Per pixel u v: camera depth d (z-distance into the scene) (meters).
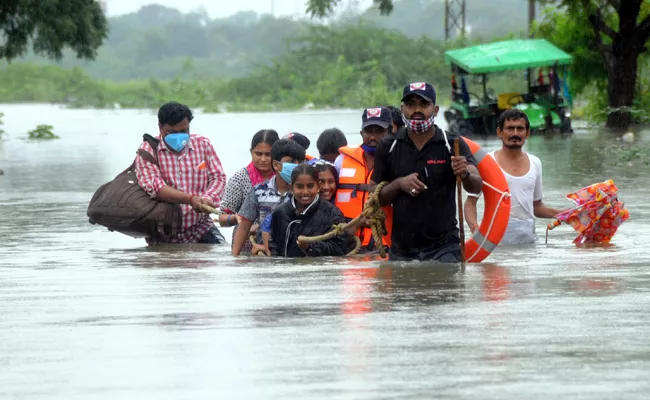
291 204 25.02
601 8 92.94
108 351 14.97
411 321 16.55
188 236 28.97
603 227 26.83
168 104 28.47
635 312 17.06
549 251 25.31
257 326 16.36
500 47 89.69
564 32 97.88
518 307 17.56
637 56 92.44
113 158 67.75
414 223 22.64
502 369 13.65
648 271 21.53
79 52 97.19
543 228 30.62
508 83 124.44
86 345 15.34
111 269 23.17
